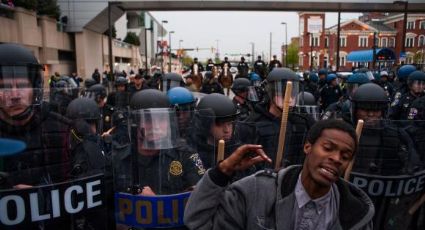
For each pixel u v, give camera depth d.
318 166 1.46
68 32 26.78
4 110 2.10
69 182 2.19
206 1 18.42
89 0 25.55
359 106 3.21
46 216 2.13
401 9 18.91
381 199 2.70
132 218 2.42
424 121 2.79
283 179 1.56
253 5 18.97
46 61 23.27
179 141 2.50
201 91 11.23
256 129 3.04
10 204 2.05
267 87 3.21
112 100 7.76
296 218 1.52
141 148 2.40
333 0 18.56
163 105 3.15
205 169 2.57
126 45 45.50
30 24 21.17
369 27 61.44
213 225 1.58
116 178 2.46
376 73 12.35
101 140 2.55
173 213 2.42
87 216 2.27
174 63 58.31
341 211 1.54
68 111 3.04
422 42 57.72
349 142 1.45
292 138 3.04
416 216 2.77
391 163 2.72
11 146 2.08
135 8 19.27
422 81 5.18
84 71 27.39
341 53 62.12
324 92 10.27
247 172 2.50
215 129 2.64
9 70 2.09
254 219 1.54
